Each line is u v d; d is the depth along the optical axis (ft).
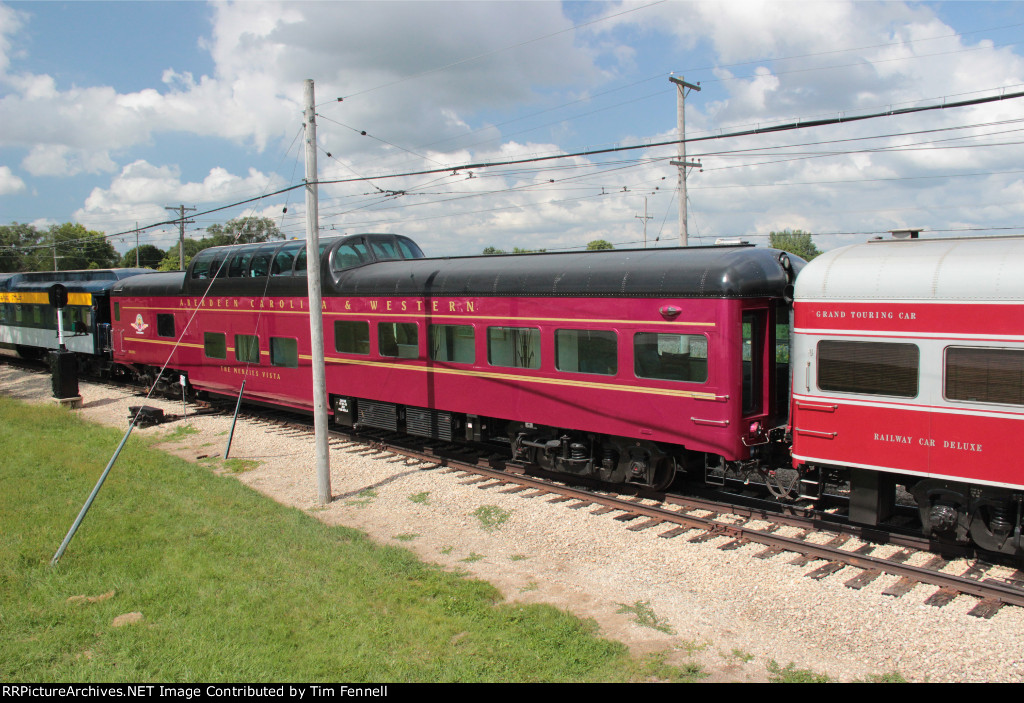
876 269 23.82
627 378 30.35
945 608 20.35
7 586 22.38
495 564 25.09
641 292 29.53
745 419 28.07
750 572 23.41
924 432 22.91
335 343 44.14
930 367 22.63
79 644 18.70
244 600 21.16
